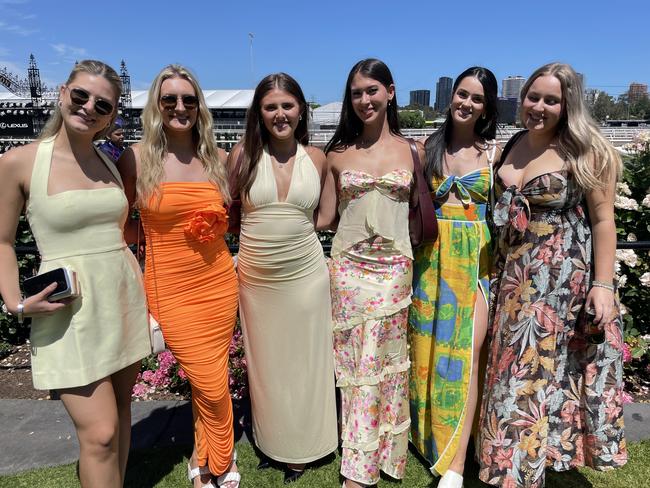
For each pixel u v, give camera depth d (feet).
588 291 7.20
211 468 8.25
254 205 8.09
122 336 6.70
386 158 8.38
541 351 7.22
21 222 14.19
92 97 5.93
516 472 7.41
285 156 8.27
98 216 6.35
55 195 6.06
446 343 8.46
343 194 8.57
